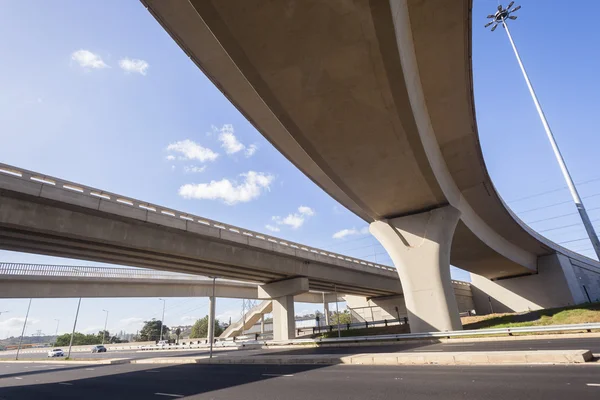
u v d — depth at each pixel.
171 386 12.98
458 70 18.12
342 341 29.52
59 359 41.25
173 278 44.34
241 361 20.95
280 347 34.56
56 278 35.00
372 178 22.97
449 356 12.43
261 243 32.12
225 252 29.77
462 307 62.53
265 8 11.02
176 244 26.11
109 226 22.34
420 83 18.64
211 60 15.20
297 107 15.75
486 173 28.72
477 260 46.84
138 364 27.48
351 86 14.62
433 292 27.02
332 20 11.55
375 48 12.73
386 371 11.92
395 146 19.33
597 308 28.08
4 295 31.98
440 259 27.47
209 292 48.41
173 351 46.34
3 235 20.25
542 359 10.82
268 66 13.35
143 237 24.11
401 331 34.44
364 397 8.13
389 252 30.02
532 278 59.31
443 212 28.34
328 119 16.75
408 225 29.58
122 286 40.34
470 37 16.31
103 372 21.97
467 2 14.50
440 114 21.36
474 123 22.59
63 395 12.70
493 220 39.09
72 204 20.08
